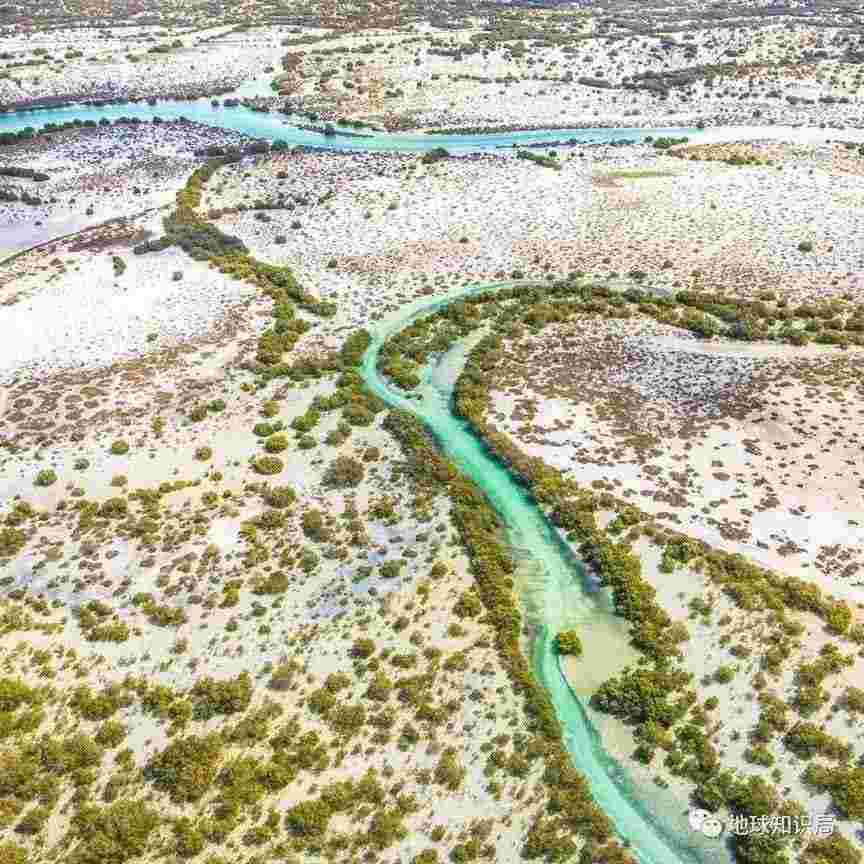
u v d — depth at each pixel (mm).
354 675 47312
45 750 42375
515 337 82938
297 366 77812
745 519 57781
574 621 51438
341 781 41625
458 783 41594
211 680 46750
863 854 38344
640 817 40844
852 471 61312
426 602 52156
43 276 97438
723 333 81812
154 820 39438
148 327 85812
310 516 58625
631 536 56594
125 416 70750
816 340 79812
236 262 98750
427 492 61375
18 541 56781
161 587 53375
